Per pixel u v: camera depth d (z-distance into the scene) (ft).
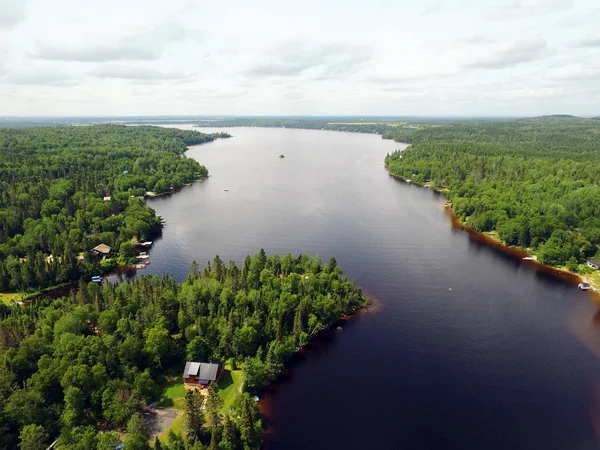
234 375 407.44
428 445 343.87
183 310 470.39
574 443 348.59
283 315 483.10
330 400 391.04
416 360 451.12
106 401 344.08
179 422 345.31
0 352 383.45
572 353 468.34
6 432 315.58
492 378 424.46
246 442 317.42
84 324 436.76
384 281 635.66
